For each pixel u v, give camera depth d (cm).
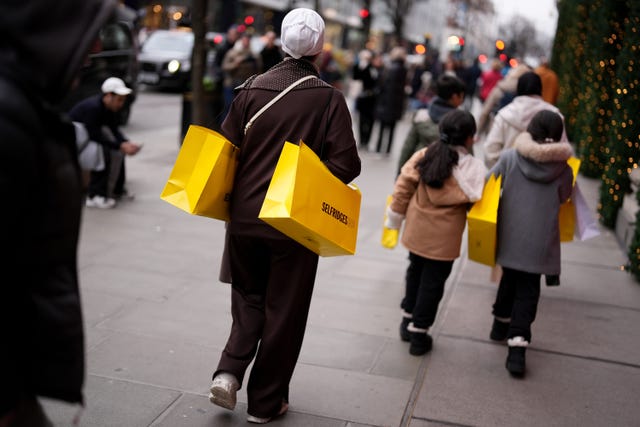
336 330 494
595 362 464
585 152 1109
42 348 191
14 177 174
